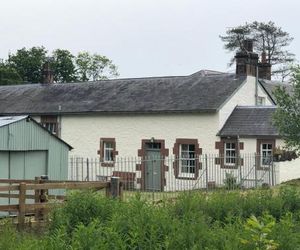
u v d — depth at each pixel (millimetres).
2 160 17453
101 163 30078
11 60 67625
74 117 33688
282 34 81938
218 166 27938
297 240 5781
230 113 29234
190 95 30312
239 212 8727
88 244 5438
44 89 38188
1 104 37594
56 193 17516
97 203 8258
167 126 29984
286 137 20906
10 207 12000
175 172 29156
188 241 5609
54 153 19219
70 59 69438
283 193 10414
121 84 35000
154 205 7617
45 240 5797
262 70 38375
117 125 31875
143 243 5617
